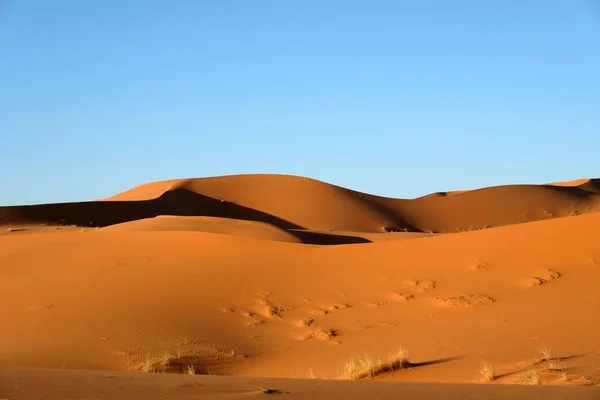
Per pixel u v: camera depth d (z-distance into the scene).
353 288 24.89
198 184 118.38
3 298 25.06
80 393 9.25
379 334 20.19
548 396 9.25
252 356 19.17
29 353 18.62
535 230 27.52
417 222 117.56
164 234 34.75
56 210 89.56
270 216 110.44
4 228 74.81
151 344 19.80
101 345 19.64
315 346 19.78
